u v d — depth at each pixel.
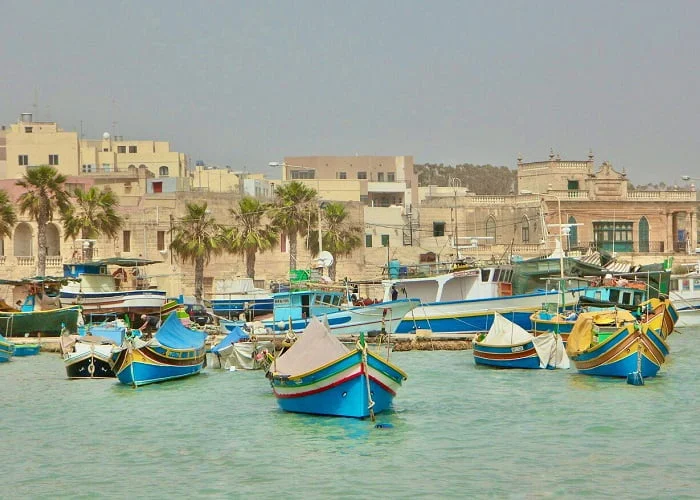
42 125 169.62
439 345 80.62
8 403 58.69
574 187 142.75
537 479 41.03
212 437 48.53
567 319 73.94
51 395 61.19
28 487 41.00
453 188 179.50
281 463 43.56
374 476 41.50
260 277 124.25
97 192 109.88
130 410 55.81
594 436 48.06
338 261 129.12
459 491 39.56
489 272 86.44
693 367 69.25
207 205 115.31
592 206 138.00
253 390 61.28
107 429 51.09
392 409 54.41
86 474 42.72
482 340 71.12
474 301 85.06
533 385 61.62
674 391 59.22
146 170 148.88
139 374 63.34
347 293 83.62
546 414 53.00
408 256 134.50
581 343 64.81
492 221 141.12
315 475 41.72
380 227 141.75
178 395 60.12
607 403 55.75
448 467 42.75
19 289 108.00
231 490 40.00
